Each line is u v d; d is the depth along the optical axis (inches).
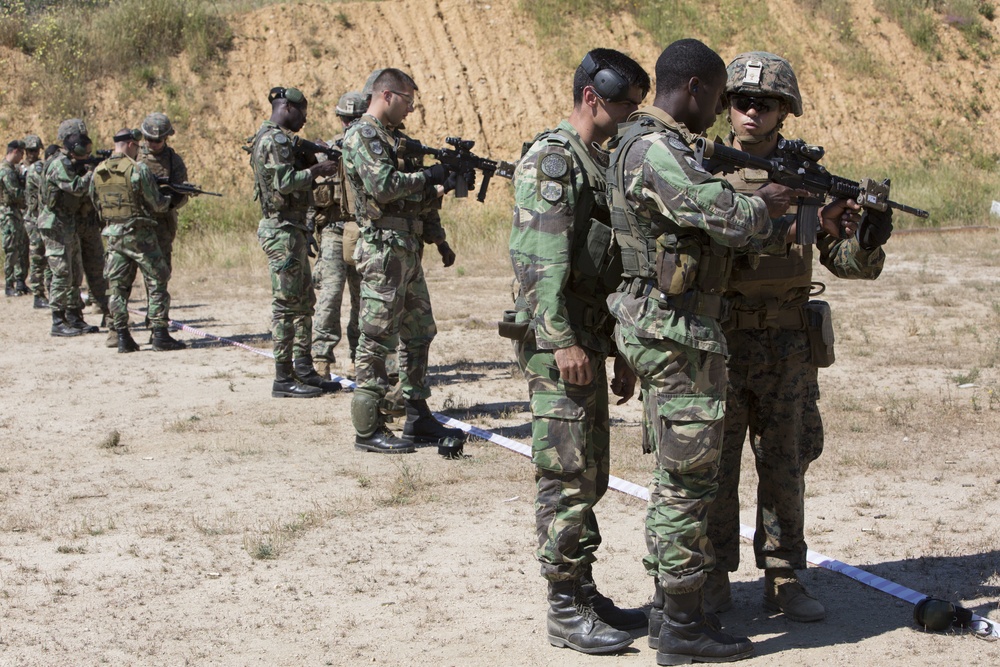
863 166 927.7
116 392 333.4
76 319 454.3
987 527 193.6
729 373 148.9
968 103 1005.2
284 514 211.0
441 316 466.6
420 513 211.2
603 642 143.9
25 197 561.0
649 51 951.6
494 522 204.8
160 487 231.0
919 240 684.7
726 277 132.6
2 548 193.8
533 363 143.6
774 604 156.6
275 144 300.2
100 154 436.8
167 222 414.9
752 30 990.4
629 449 253.6
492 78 908.0
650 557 139.1
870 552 182.4
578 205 138.2
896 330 401.7
